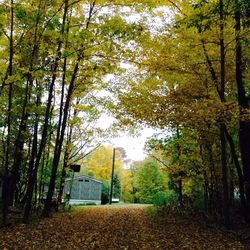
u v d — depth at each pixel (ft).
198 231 41.47
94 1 42.91
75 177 143.13
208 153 55.72
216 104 37.32
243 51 41.63
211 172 55.11
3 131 55.67
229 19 39.24
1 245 28.50
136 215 68.59
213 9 35.17
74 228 42.70
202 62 41.75
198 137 52.85
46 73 39.83
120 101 42.83
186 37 39.47
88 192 144.56
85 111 63.21
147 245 31.60
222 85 39.65
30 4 37.06
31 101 55.72
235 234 36.86
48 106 46.60
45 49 38.09
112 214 70.33
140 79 45.91
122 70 45.55
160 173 153.79
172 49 40.88
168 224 50.34
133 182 190.08
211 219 50.98
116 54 39.93
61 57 37.19
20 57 39.45
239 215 49.93
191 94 42.47
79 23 39.91
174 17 41.73
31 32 39.14
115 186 198.59
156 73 42.70
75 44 36.96
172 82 44.60
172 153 61.26
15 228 38.60
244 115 37.04
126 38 35.70
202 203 67.77
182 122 39.52
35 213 56.80
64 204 75.46
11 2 35.45
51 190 54.39
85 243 31.81
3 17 37.24
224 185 41.11
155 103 40.52
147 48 40.57
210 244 32.09
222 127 41.22
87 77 49.78
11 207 56.54
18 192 73.26
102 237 35.99
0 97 47.47
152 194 151.43
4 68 46.16
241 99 42.57
